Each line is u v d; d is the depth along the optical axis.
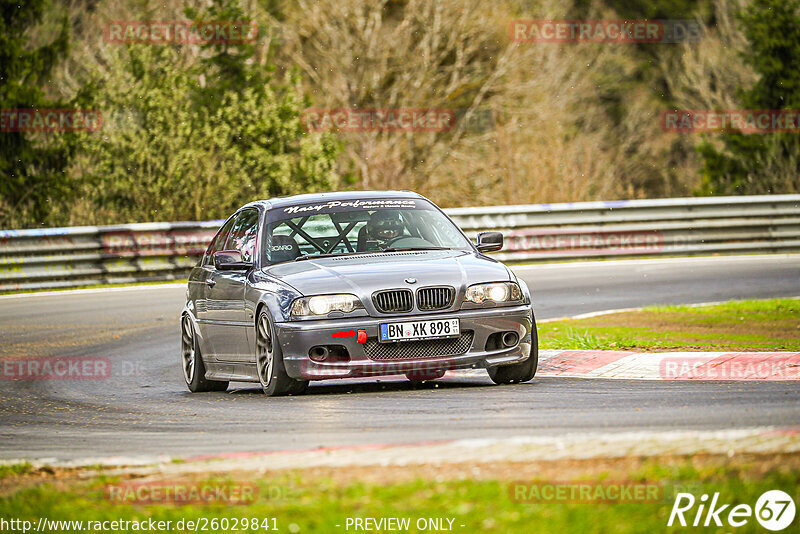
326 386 29.64
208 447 20.05
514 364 27.97
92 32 126.31
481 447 17.11
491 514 13.80
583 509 13.84
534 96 131.50
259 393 29.73
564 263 69.81
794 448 16.00
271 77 95.62
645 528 13.24
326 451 17.89
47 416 27.05
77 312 53.25
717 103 149.38
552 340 35.62
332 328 26.27
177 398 29.73
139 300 57.50
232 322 29.75
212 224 69.94
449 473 15.66
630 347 33.59
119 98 84.56
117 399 30.09
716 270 62.72
